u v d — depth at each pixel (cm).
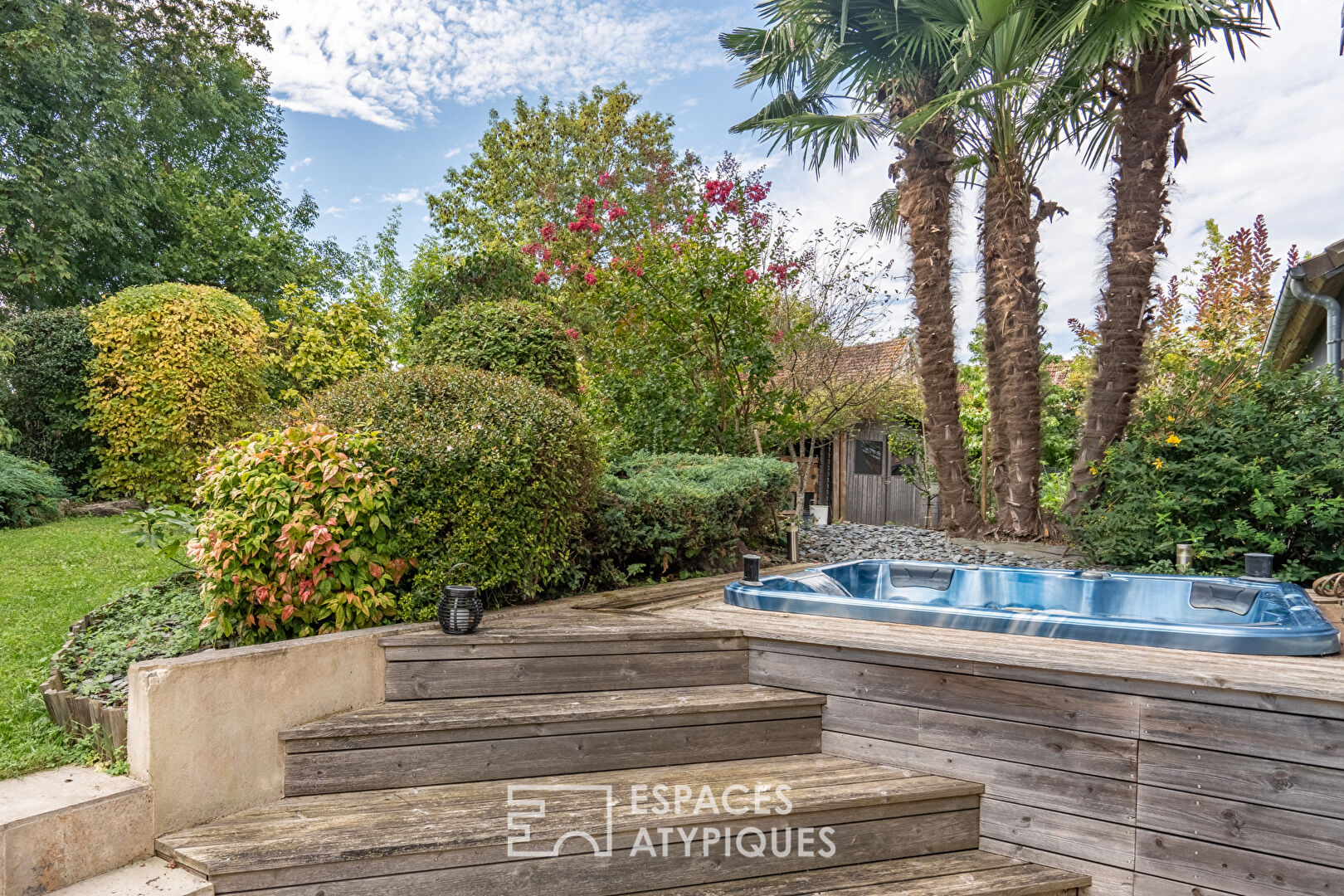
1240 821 211
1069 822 236
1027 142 593
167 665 210
